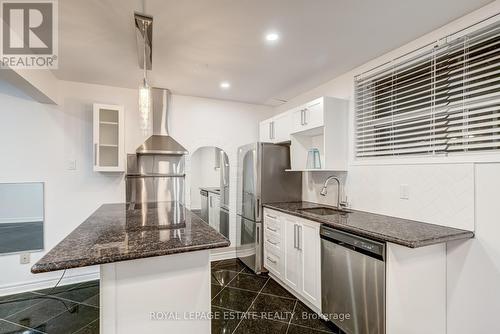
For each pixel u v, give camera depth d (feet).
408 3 5.42
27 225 9.45
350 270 6.28
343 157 8.95
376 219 7.09
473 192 5.61
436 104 6.61
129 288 4.33
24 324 7.19
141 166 11.19
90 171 10.37
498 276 5.16
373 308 5.68
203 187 16.06
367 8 5.59
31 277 9.41
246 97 12.37
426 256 5.59
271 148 10.94
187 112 12.15
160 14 5.77
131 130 10.98
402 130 7.32
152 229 5.56
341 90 9.45
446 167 6.14
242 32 6.56
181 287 4.66
